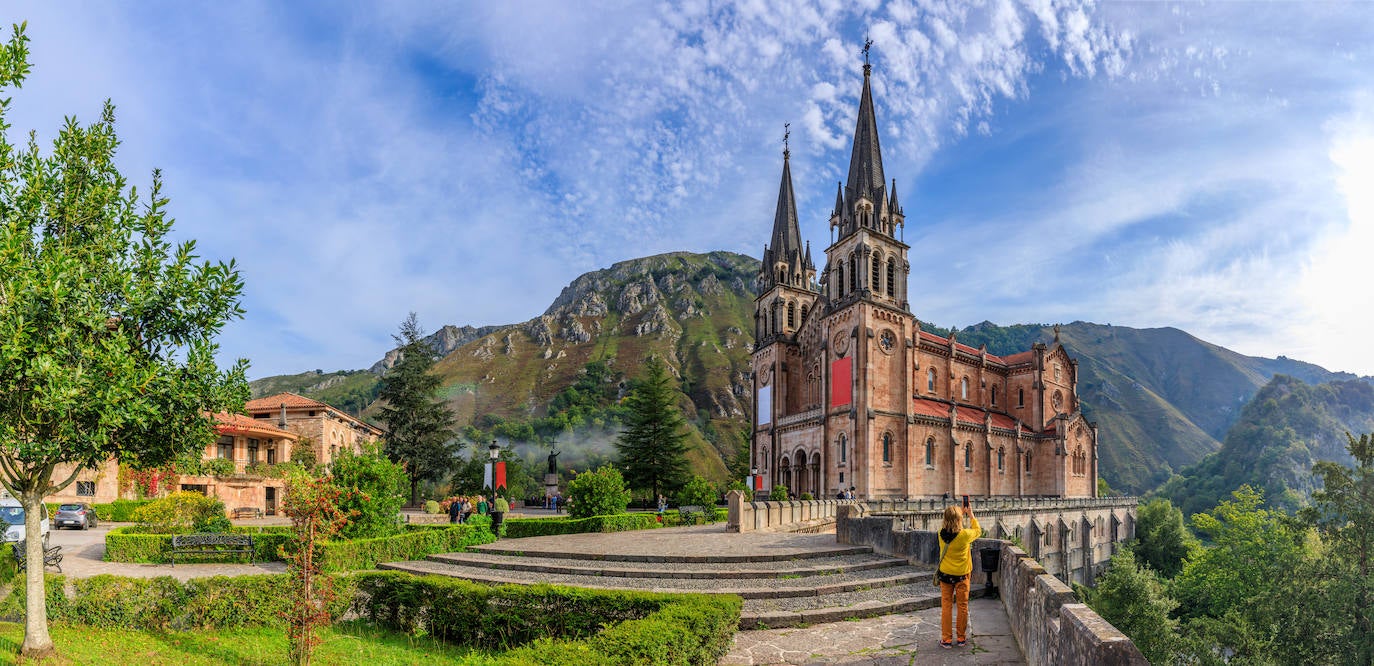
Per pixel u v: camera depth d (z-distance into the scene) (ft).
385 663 45.09
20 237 38.63
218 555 90.63
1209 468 598.34
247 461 206.59
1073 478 267.59
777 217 284.41
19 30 42.55
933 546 73.77
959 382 260.62
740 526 118.62
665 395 293.64
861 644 45.83
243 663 45.24
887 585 65.72
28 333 39.73
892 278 230.48
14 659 41.42
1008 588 51.13
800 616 52.85
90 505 157.38
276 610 52.75
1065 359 288.30
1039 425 267.39
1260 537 220.84
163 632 51.96
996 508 191.83
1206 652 154.61
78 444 42.50
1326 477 174.09
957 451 231.09
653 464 285.43
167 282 46.19
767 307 275.18
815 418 229.66
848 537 92.02
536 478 514.68
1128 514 288.10
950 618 43.62
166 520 106.01
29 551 43.32
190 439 48.52
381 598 54.70
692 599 44.16
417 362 240.53
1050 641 30.53
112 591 52.65
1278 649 152.46
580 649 30.78
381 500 88.43
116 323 46.55
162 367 45.21
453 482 274.57
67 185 45.96
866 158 234.38
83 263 44.21
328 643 49.57
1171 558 282.77
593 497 138.41
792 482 240.32
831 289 231.91
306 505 44.21
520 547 93.97
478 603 49.55
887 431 214.69
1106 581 167.02
